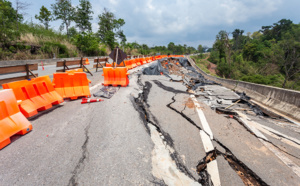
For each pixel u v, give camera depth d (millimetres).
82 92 4930
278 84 41500
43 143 2479
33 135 2723
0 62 13344
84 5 35344
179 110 4203
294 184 1931
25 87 3521
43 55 19703
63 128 2973
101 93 5461
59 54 22359
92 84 7164
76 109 3986
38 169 1913
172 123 3408
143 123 3301
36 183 1699
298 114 4523
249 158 2371
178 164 2104
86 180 1754
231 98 6066
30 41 20234
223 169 2125
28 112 3361
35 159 2096
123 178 1796
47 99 4000
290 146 2793
